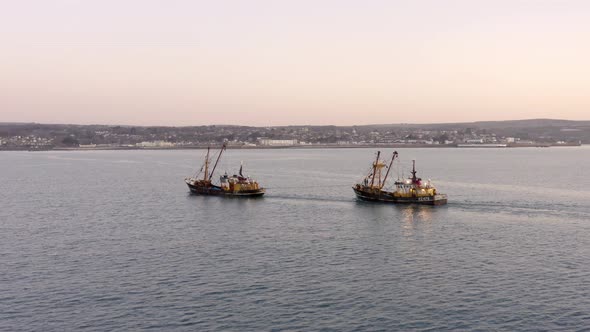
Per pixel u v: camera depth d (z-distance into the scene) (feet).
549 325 219.00
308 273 286.25
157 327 219.20
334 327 218.38
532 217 449.89
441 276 280.72
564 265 299.17
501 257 317.42
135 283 270.26
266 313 232.12
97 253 329.31
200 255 323.78
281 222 435.53
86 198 594.24
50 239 369.71
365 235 381.60
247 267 297.33
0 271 290.97
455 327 217.97
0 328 218.38
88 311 235.20
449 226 412.77
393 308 237.25
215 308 237.66
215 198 590.96
